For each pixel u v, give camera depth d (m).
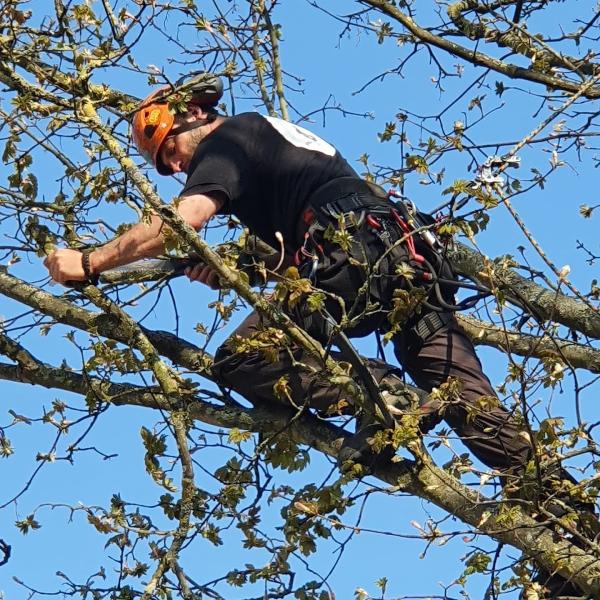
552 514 8.14
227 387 8.87
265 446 8.54
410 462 8.52
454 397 8.38
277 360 8.18
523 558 8.36
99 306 8.92
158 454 8.61
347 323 7.90
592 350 10.62
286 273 7.91
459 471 8.15
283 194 8.76
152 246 8.46
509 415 8.35
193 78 9.21
